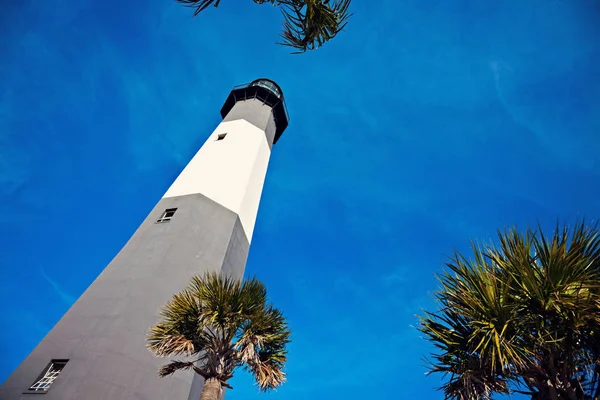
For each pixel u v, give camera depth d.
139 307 14.77
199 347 10.26
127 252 17.41
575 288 7.36
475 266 8.34
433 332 8.45
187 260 17.19
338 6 6.57
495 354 7.42
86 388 12.31
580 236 7.85
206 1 6.10
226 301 10.11
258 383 9.99
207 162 23.59
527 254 7.92
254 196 24.06
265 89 32.78
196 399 14.22
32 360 13.26
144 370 13.34
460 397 7.92
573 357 7.35
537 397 7.39
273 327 10.63
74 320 14.45
